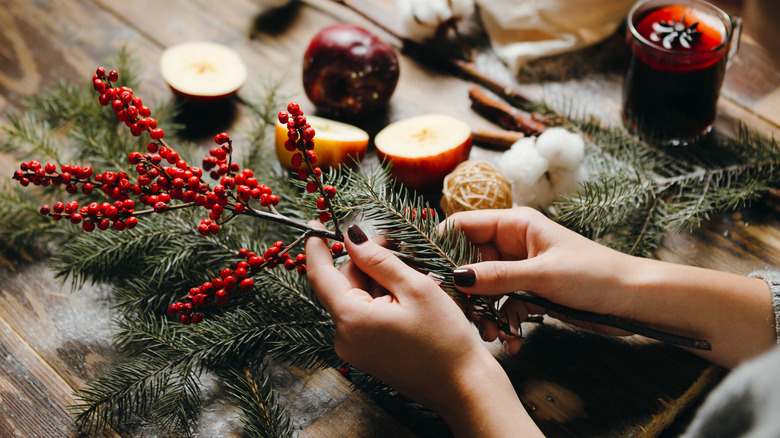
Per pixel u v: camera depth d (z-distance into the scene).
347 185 0.67
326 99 0.82
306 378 0.68
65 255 0.73
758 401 0.45
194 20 0.93
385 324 0.60
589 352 0.69
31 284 0.73
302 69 0.83
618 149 0.79
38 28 0.92
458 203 0.73
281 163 0.78
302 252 0.72
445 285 0.65
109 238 0.71
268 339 0.69
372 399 0.67
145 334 0.67
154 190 0.62
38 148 0.78
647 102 0.79
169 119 0.84
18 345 0.70
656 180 0.77
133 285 0.70
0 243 0.75
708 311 0.64
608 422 0.65
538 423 0.65
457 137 0.77
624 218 0.74
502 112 0.83
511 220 0.67
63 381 0.68
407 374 0.61
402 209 0.66
